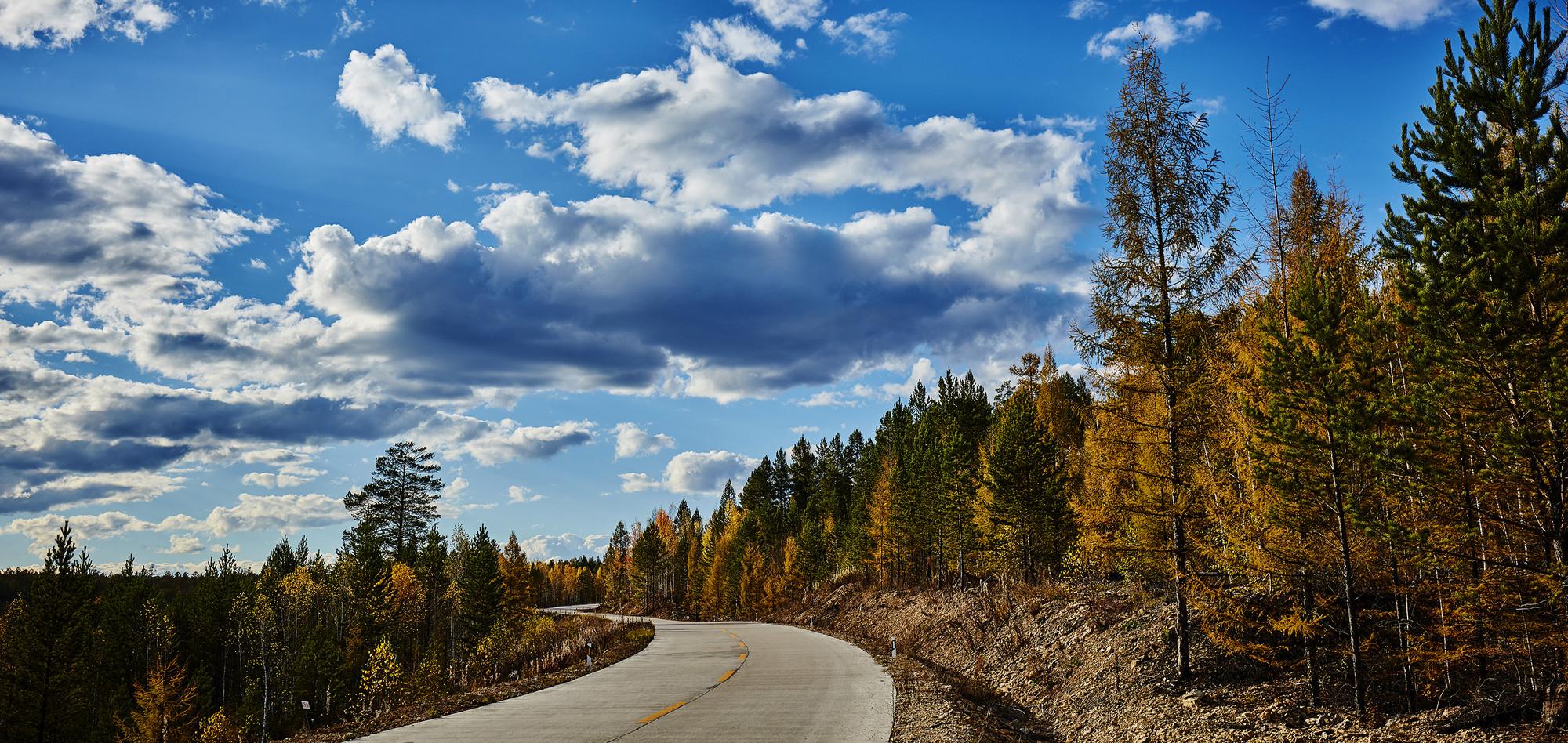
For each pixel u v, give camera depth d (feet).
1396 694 46.96
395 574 237.45
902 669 71.77
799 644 110.83
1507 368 32.55
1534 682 38.19
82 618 166.81
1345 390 38.27
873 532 188.75
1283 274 47.75
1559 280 30.96
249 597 223.51
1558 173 31.12
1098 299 57.41
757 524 331.16
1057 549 120.16
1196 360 54.90
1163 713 49.06
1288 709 44.73
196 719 188.96
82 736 168.76
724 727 42.42
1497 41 33.47
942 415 236.63
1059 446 134.10
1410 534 36.14
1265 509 43.60
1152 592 70.18
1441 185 34.76
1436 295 32.86
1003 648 86.07
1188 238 55.21
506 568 247.29
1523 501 37.14
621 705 52.24
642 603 376.48
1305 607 47.26
